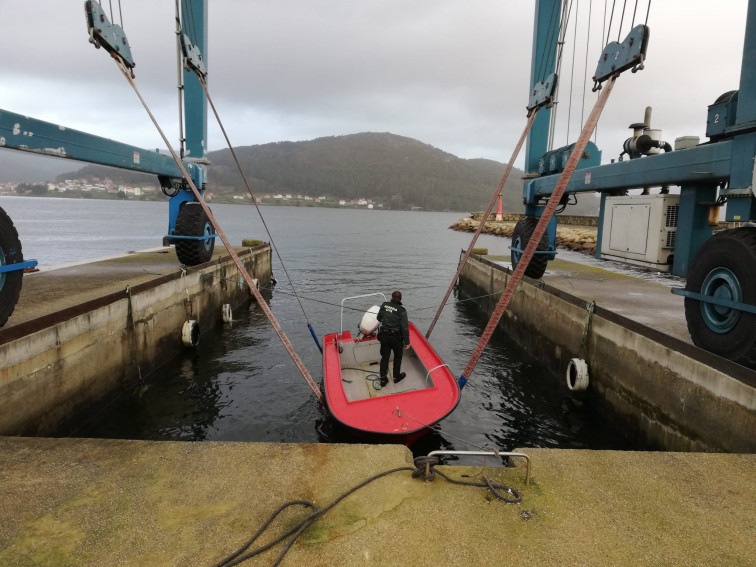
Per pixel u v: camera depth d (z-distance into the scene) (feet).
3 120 21.90
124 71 20.92
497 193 27.71
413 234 231.91
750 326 16.78
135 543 9.43
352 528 9.89
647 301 34.86
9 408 19.79
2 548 9.24
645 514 10.53
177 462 12.37
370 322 29.40
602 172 32.01
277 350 38.96
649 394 22.67
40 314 26.50
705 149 22.31
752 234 17.46
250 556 9.05
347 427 19.79
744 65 19.07
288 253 129.29
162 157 38.88
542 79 40.04
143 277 39.42
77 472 11.87
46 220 249.96
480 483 11.51
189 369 34.12
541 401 29.81
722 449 17.51
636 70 16.78
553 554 9.21
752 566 8.95
